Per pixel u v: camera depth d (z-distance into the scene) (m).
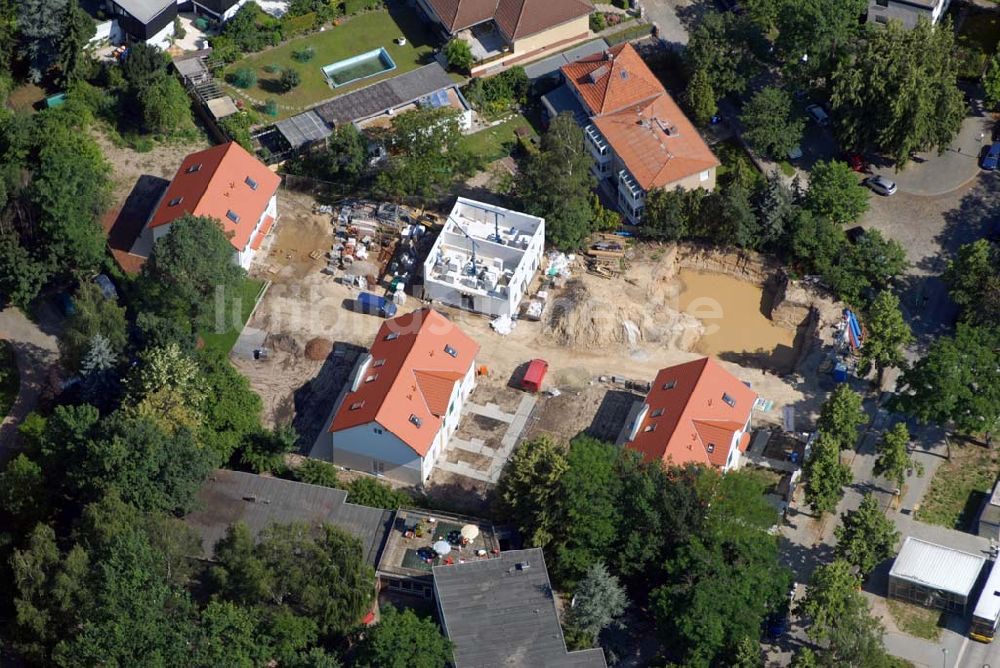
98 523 163.50
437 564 169.50
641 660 168.50
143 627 153.25
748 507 171.00
